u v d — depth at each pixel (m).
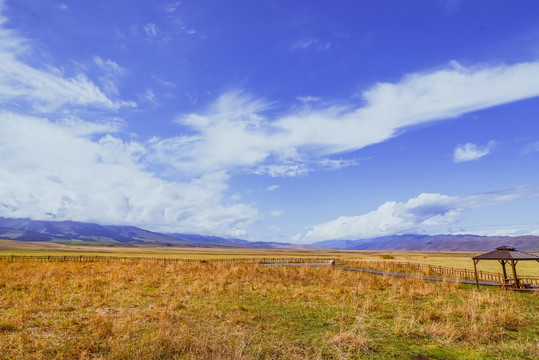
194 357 9.73
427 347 11.41
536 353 10.76
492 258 26.72
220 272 34.78
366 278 33.16
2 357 9.79
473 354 10.76
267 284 26.44
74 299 18.34
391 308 17.62
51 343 11.00
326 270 41.56
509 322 14.28
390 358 10.38
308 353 10.66
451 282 28.98
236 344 10.91
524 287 26.02
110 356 9.71
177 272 34.47
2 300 17.58
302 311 16.67
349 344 11.56
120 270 34.94
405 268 47.56
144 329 12.72
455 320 14.77
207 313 15.56
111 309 16.16
